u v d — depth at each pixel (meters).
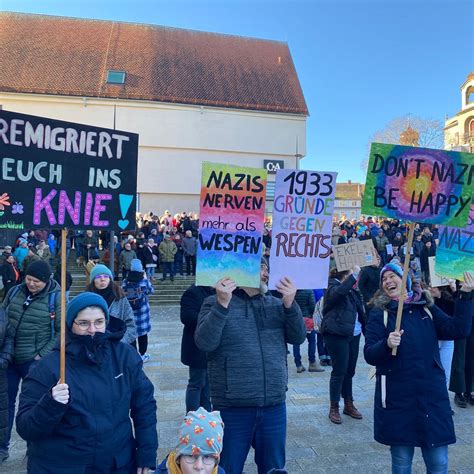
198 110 26.75
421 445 2.78
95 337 2.21
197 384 4.15
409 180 3.29
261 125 27.66
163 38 29.97
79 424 2.07
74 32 28.45
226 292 2.56
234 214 2.89
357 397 5.52
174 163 26.55
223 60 29.97
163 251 14.81
